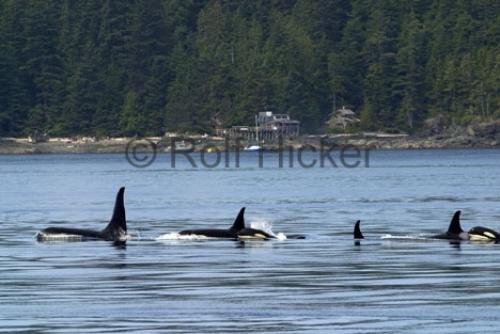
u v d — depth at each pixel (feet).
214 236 442.09
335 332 245.45
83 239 439.63
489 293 291.58
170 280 319.47
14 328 252.01
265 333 245.45
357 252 390.83
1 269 347.56
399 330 246.06
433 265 349.61
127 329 250.37
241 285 309.22
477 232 431.02
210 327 252.01
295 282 314.35
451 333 242.37
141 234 469.98
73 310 272.72
